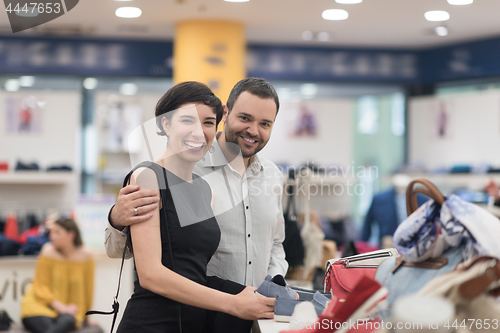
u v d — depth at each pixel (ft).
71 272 12.42
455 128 20.67
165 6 15.70
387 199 15.84
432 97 21.67
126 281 13.46
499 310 3.55
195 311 4.91
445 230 3.88
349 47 21.88
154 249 4.56
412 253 4.04
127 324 4.81
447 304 3.51
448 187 19.21
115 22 17.84
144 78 21.03
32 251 13.46
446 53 21.18
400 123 22.85
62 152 20.76
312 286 8.37
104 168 21.62
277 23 17.65
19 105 20.57
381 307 3.95
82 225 14.08
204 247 4.94
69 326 11.80
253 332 5.10
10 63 20.31
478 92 20.08
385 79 22.07
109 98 21.62
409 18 16.52
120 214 4.59
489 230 3.68
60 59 20.61
